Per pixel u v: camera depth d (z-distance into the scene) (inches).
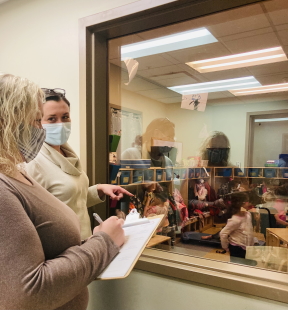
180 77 84.2
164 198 63.7
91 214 53.4
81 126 51.9
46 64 57.1
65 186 37.5
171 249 49.2
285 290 34.1
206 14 46.1
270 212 60.4
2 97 20.5
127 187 60.8
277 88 100.2
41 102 24.3
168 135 82.0
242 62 78.6
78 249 22.7
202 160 85.8
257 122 109.6
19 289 17.9
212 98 107.3
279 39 62.9
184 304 41.6
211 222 61.2
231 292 37.8
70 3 53.2
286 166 82.6
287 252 45.6
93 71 52.1
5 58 64.0
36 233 20.2
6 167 21.0
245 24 53.9
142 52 66.2
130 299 45.9
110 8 47.9
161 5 42.7
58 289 19.5
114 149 58.7
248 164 100.8
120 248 27.2
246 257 45.8
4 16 63.6
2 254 17.9
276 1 43.0
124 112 65.8
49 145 39.0
